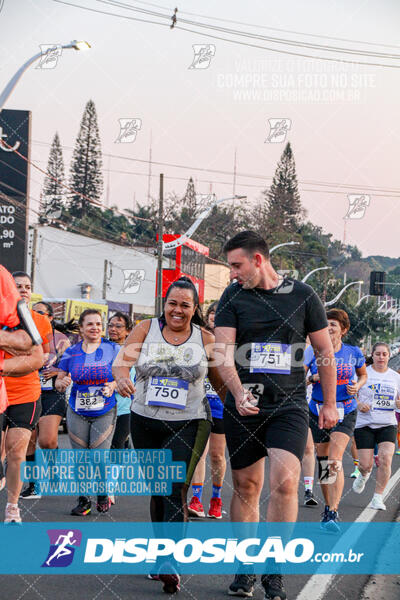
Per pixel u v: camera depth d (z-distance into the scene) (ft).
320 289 147.43
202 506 22.24
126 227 165.17
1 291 11.90
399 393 24.56
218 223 153.99
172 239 90.27
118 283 148.46
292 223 160.45
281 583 12.85
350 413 21.34
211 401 21.15
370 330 136.36
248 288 14.03
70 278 144.97
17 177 110.32
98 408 21.26
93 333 21.63
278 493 13.01
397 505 24.23
